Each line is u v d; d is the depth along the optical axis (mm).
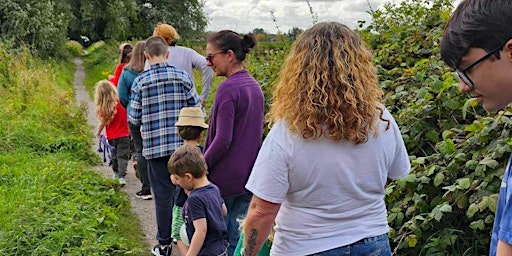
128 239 5727
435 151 4262
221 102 4113
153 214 6562
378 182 2426
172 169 4039
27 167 7727
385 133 2430
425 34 6027
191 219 3990
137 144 6750
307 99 2291
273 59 7480
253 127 4207
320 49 2340
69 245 5133
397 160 2549
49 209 5891
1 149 8703
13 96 12352
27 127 9805
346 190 2350
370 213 2430
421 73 4754
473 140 3682
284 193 2363
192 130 4797
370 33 6719
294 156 2312
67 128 11078
